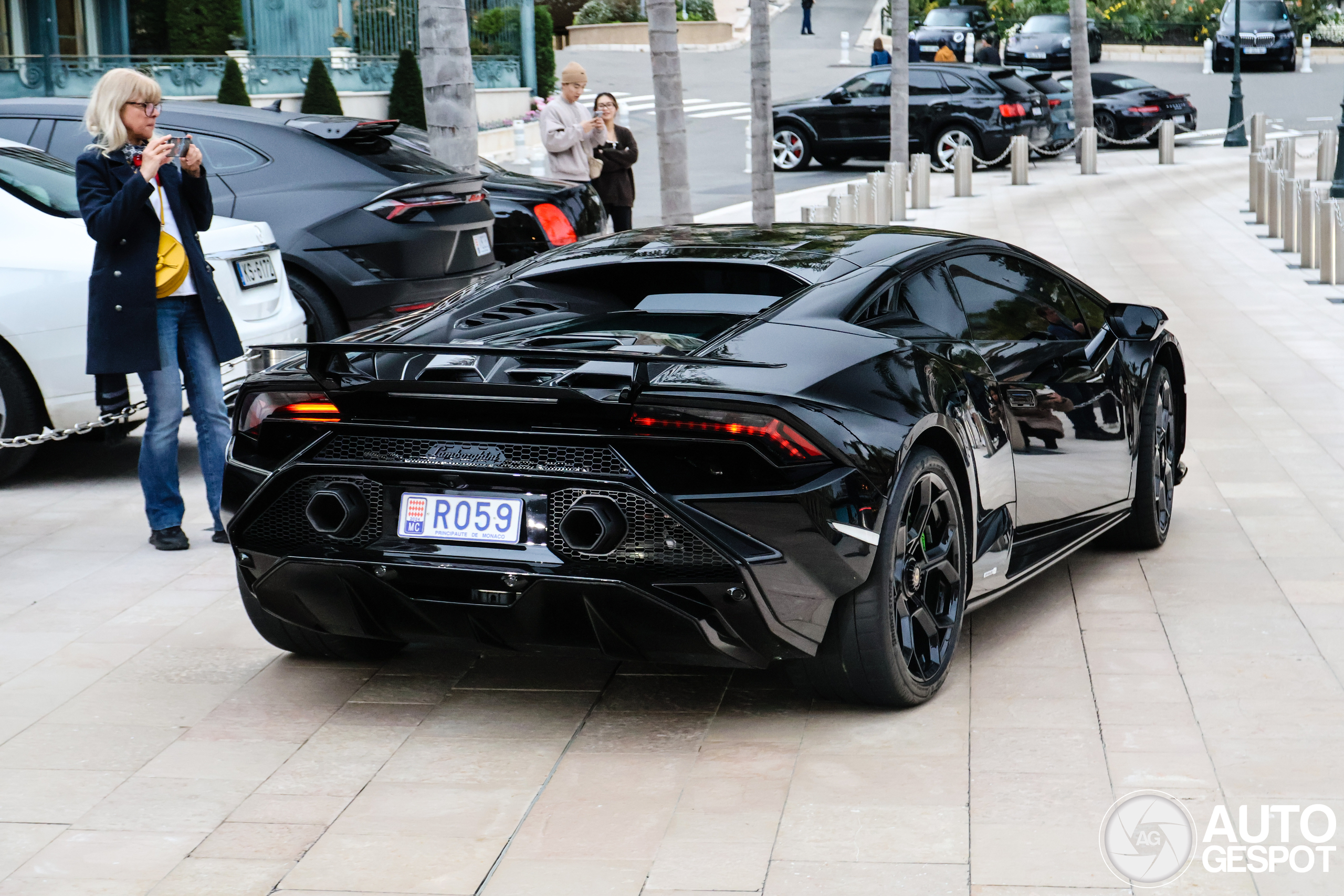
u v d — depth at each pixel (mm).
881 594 3773
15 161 6898
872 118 24359
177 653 4668
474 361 3904
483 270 8938
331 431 3846
